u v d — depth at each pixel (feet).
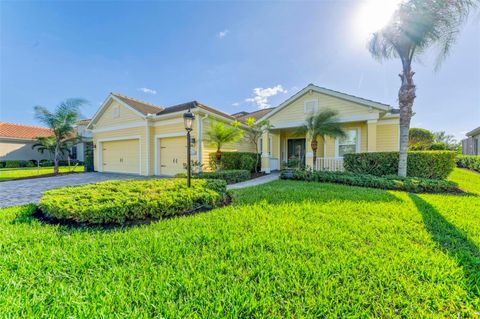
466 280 6.72
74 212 11.35
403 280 6.73
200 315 5.42
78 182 32.94
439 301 5.93
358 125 36.63
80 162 77.15
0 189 26.09
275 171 45.83
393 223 11.77
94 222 11.44
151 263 7.72
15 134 67.05
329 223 11.83
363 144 36.50
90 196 13.47
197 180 19.60
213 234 10.15
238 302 5.83
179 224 11.70
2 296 5.88
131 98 49.55
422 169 27.17
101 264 7.65
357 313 5.48
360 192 20.22
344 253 8.41
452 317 5.46
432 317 5.41
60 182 32.99
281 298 6.02
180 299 5.94
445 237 9.98
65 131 45.93
